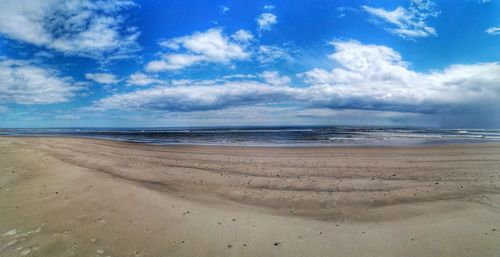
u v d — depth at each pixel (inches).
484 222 256.7
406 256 201.0
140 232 238.7
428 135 1673.2
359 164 539.5
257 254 205.5
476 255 200.2
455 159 595.8
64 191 342.3
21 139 1111.6
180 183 404.8
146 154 695.7
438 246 213.8
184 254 205.2
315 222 265.7
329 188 371.9
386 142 1080.2
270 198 336.5
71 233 234.2
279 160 594.6
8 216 266.7
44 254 201.9
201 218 272.7
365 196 336.8
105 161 570.3
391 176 436.8
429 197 330.6
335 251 209.0
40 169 466.9
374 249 211.3
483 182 395.2
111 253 205.2
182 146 927.7
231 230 245.4
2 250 206.1
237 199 335.9
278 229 248.4
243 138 1445.6
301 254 205.5
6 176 414.6
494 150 742.5
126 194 338.6
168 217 273.3
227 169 497.7
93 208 289.6
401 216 276.5
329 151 748.6
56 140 1104.2
